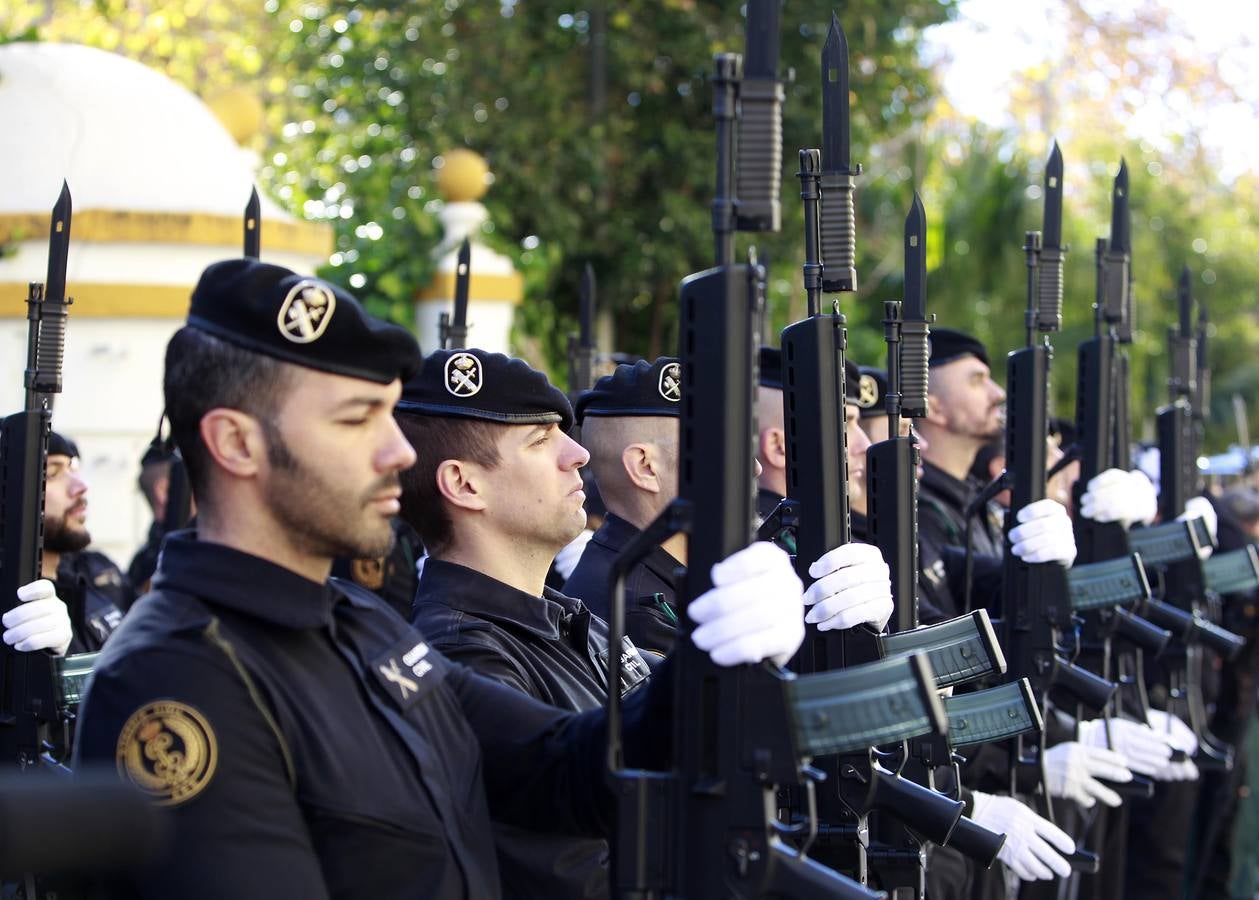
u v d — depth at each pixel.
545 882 2.92
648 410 4.24
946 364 5.96
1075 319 14.79
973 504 4.61
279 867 2.20
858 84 11.83
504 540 3.32
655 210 11.63
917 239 3.50
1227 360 22.75
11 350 6.92
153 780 2.15
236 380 2.29
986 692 3.47
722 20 11.86
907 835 3.41
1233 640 6.45
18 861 1.34
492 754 2.67
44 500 3.34
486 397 3.30
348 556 2.37
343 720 2.35
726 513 2.27
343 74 11.30
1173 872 7.14
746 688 2.30
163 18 14.47
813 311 3.11
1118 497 5.32
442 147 10.98
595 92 11.55
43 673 3.28
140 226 6.96
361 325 2.32
